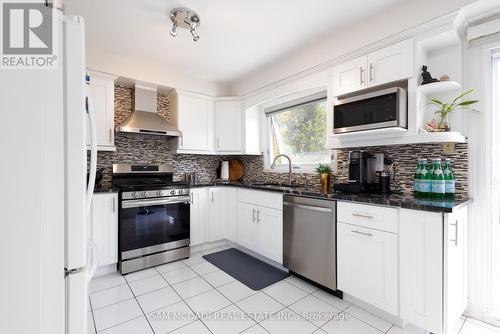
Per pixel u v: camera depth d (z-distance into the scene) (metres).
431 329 1.48
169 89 3.36
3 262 0.67
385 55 2.00
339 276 1.98
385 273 1.69
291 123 3.42
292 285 2.27
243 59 2.97
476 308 1.79
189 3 1.94
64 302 0.78
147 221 2.67
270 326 1.68
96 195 2.41
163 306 1.92
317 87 2.68
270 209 2.63
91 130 1.04
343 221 1.95
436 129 1.82
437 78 1.93
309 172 3.01
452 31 1.71
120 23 2.21
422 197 1.86
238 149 3.65
